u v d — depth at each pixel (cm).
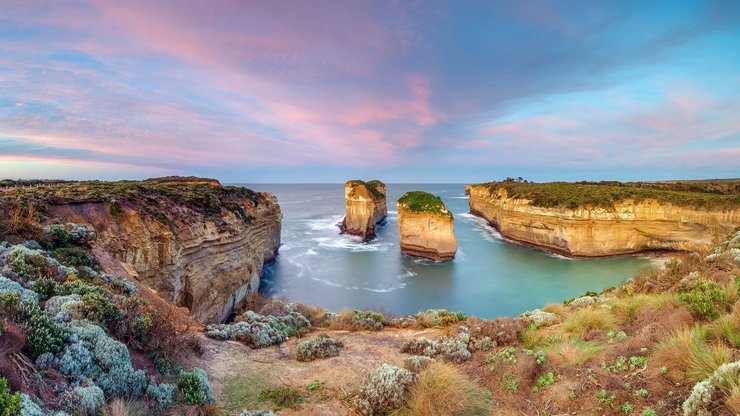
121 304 759
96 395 477
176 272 2067
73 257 1116
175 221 2231
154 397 573
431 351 964
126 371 569
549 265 4616
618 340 804
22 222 1149
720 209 4509
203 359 846
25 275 763
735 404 446
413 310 3117
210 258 2538
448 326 1271
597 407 586
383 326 1457
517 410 643
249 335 1041
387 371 733
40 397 438
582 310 1052
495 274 4203
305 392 738
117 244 1777
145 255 1906
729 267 1166
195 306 2294
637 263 4597
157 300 1163
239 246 2984
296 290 3591
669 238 4841
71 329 576
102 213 1823
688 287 1041
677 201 4750
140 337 712
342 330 1394
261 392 725
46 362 493
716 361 561
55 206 1648
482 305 3241
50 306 658
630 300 1053
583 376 684
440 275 4156
